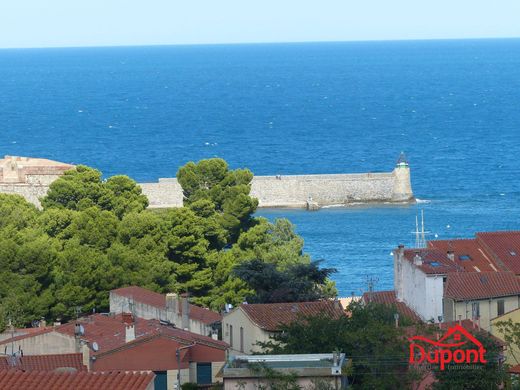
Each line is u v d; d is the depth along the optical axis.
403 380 161.88
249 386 150.12
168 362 181.88
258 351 195.88
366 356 165.00
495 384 164.12
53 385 119.25
